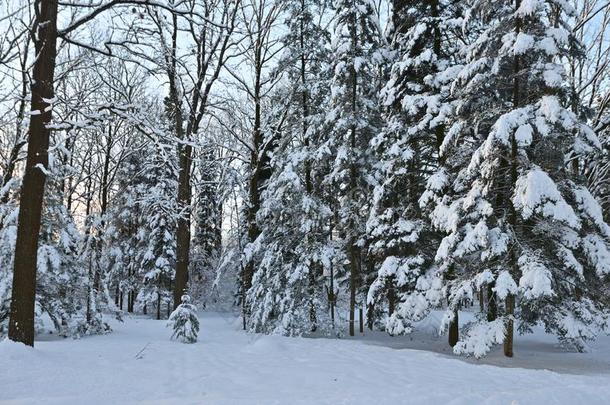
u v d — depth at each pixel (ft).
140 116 37.27
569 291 40.40
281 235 61.72
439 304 45.60
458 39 53.42
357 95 58.90
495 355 40.86
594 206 37.19
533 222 40.68
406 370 31.19
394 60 57.06
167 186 97.76
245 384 24.52
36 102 33.32
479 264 40.88
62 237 50.98
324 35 62.44
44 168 32.27
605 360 38.88
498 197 42.27
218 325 77.20
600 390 23.50
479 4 40.83
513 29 39.99
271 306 56.80
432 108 45.96
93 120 35.29
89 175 92.53
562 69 37.63
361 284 65.67
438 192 45.88
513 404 19.89
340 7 56.80
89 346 39.86
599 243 36.68
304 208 56.49
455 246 41.11
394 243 49.88
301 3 61.31
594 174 63.36
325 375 27.78
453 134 41.75
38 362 26.58
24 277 31.58
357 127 57.67
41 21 33.88
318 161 59.06
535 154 41.14
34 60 33.60
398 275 47.80
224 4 64.39
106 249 107.04
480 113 41.60
